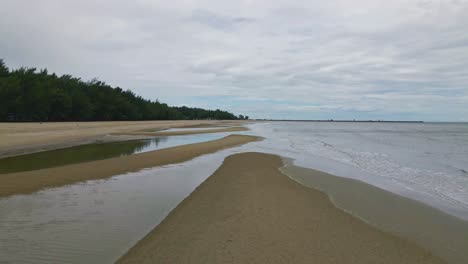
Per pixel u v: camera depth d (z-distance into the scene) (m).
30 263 5.29
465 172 14.91
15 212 7.84
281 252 5.65
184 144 25.88
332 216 7.83
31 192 9.71
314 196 9.74
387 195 10.20
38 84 54.22
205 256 5.46
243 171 13.74
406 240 6.50
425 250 6.04
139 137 34.12
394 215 8.16
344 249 5.88
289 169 14.69
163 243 6.02
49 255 5.58
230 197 9.38
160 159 16.84
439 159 19.56
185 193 10.05
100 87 78.56
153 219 7.55
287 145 27.88
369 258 5.56
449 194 10.70
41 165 14.71
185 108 164.25
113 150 21.30
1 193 9.54
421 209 8.76
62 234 6.53
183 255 5.50
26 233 6.55
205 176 12.77
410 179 13.16
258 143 29.09
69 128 38.00
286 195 9.72
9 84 48.25
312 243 6.10
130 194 9.79
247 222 7.19
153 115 101.69
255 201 8.95
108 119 76.50
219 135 38.62
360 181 12.35
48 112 56.09
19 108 49.25
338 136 45.50
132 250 5.76
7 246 5.91
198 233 6.50
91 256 5.56
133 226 7.06
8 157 17.41
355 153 22.58
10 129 30.86
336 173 14.30
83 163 15.10
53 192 9.77
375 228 7.11
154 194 9.84
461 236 6.85
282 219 7.45
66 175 12.25
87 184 10.94
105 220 7.40
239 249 5.75
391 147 27.70
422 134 54.84
